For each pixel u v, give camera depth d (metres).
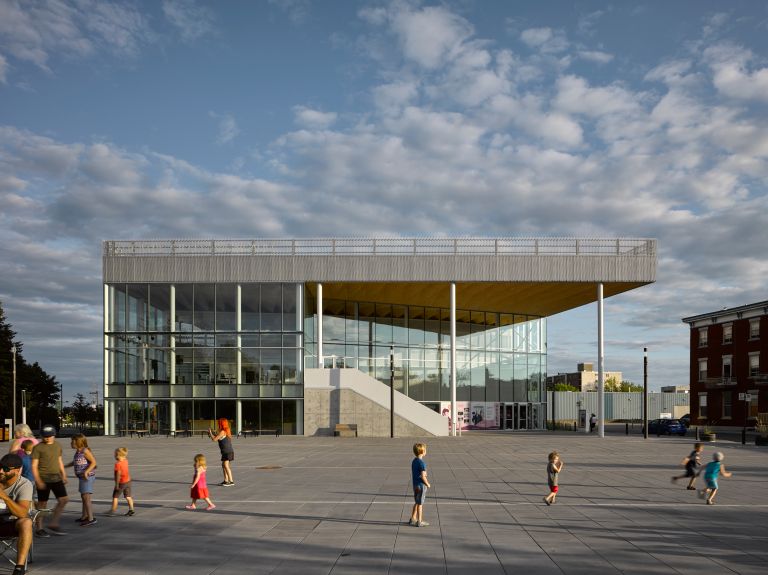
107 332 46.28
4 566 9.70
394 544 11.00
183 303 46.47
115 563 9.83
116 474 13.79
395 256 46.66
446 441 39.66
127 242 46.75
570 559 9.97
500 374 59.81
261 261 46.59
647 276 47.03
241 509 14.48
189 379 45.88
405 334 56.62
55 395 86.69
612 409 90.31
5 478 9.25
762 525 12.72
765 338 56.81
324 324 53.84
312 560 9.95
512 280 46.72
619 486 18.55
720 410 62.03
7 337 73.81
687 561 9.85
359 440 40.38
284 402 45.50
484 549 10.63
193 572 9.32
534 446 35.53
